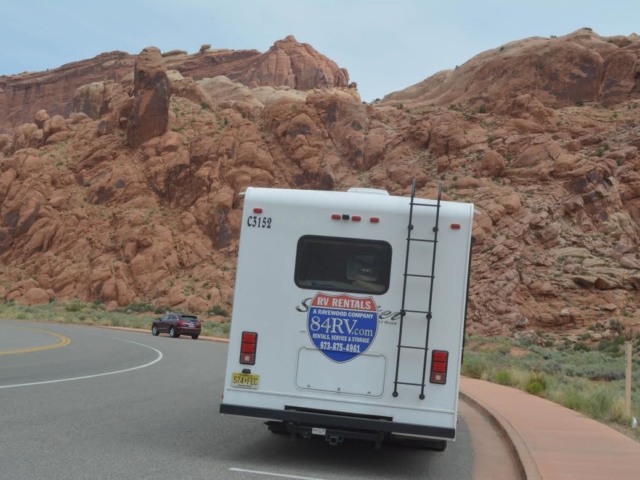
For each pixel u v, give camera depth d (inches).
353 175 3006.9
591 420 580.7
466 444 481.7
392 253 364.8
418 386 354.9
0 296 2768.2
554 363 1346.0
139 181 3095.5
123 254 2783.0
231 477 319.6
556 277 2201.0
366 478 347.9
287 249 372.5
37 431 387.2
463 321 356.5
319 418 359.6
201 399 590.2
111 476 300.2
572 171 2541.8
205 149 3075.8
